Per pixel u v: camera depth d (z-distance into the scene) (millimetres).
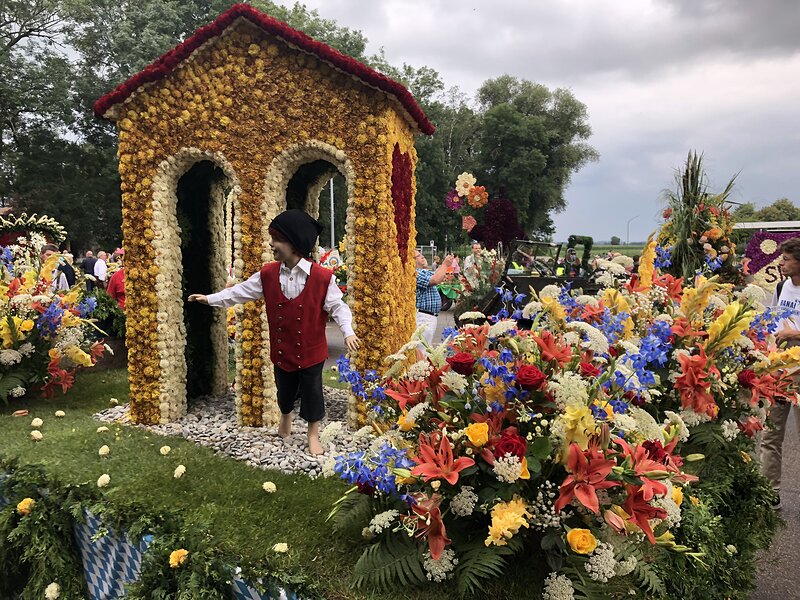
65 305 5039
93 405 4793
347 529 2316
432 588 1946
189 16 22344
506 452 1753
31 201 20391
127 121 4090
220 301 3479
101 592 2539
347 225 4027
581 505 1795
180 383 4398
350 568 2082
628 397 2178
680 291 3189
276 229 3326
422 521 1847
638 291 3066
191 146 4070
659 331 2580
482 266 8430
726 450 2611
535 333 2184
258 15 3771
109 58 21672
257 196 4020
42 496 2723
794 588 2842
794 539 3309
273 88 3947
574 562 1851
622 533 1781
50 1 19250
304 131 3951
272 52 3902
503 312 2533
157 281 4176
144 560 2186
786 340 3512
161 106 4062
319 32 27922
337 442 3799
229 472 3133
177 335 4355
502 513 1746
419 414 2002
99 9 21250
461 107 39312
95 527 2521
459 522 1981
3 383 4465
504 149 36844
